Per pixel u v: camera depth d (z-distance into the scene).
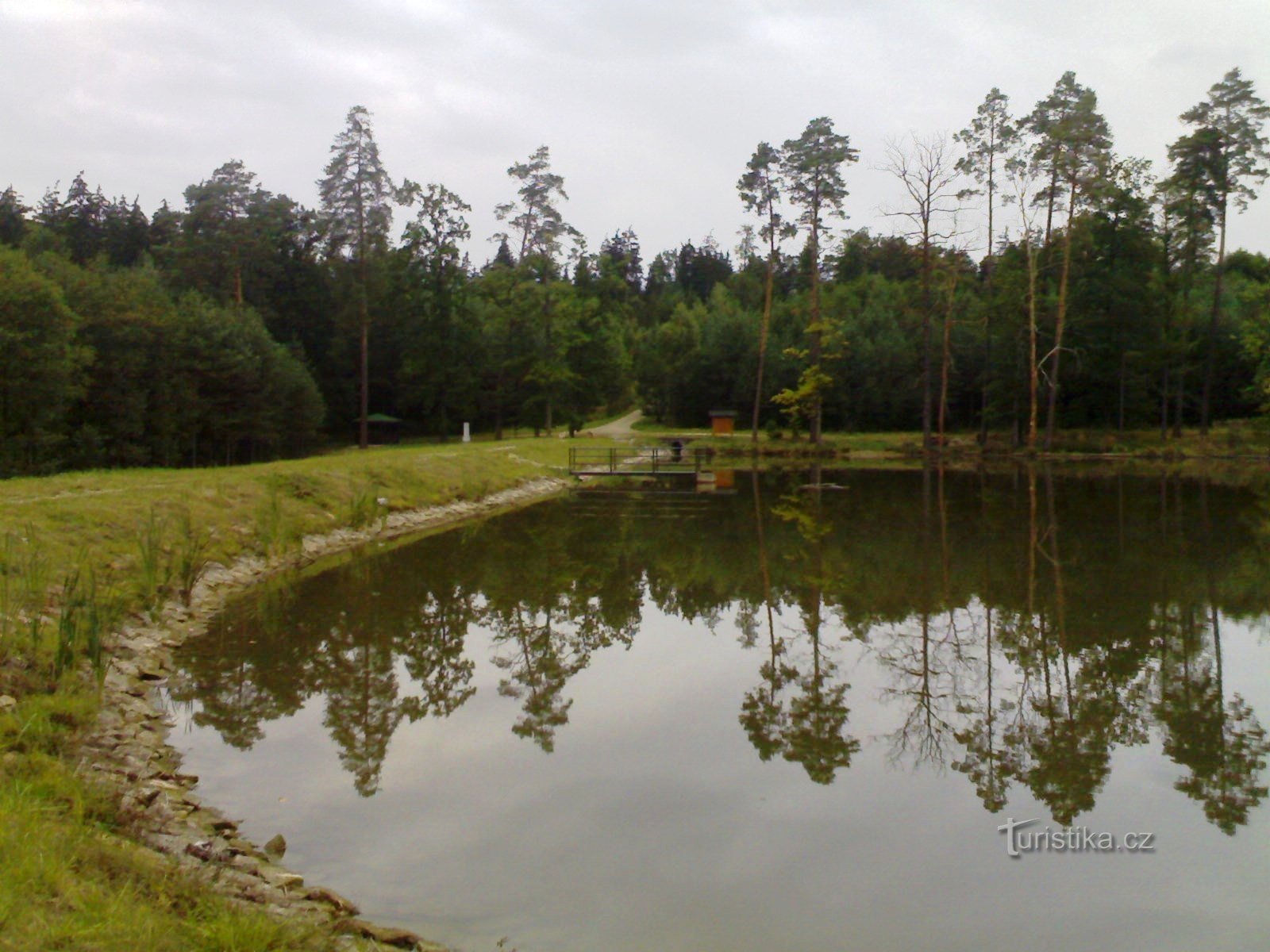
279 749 9.92
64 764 7.84
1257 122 47.88
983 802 8.77
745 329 73.31
